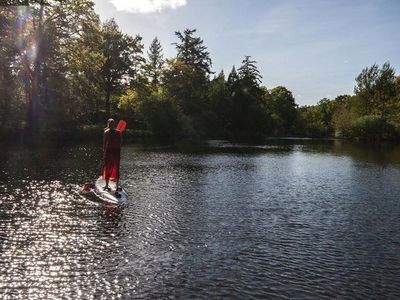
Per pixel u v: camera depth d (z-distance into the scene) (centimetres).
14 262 938
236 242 1156
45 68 4731
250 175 2588
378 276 940
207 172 2652
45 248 1038
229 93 9894
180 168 2805
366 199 1881
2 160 2745
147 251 1047
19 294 786
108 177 1700
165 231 1234
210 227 1302
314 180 2470
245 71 10862
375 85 9969
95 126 5456
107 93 6944
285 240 1196
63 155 3222
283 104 13450
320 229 1337
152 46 12250
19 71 4659
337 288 866
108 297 783
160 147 4859
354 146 6856
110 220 1326
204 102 9056
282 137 10875
